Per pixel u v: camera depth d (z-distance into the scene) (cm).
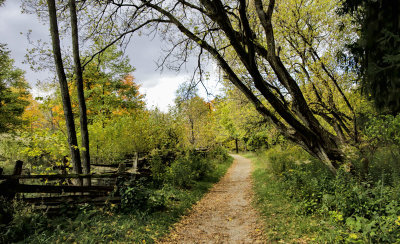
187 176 1129
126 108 1750
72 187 596
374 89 291
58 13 830
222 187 1259
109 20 789
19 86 1627
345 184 564
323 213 545
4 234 411
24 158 1082
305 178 768
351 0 360
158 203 700
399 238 353
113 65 1683
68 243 426
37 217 484
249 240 514
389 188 512
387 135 609
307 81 958
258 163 2086
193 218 700
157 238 514
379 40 267
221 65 743
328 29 910
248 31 660
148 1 700
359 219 396
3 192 500
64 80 750
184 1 710
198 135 2225
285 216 611
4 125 1451
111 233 491
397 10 247
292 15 948
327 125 1193
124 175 666
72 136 750
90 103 1589
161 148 1359
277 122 766
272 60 730
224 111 2233
